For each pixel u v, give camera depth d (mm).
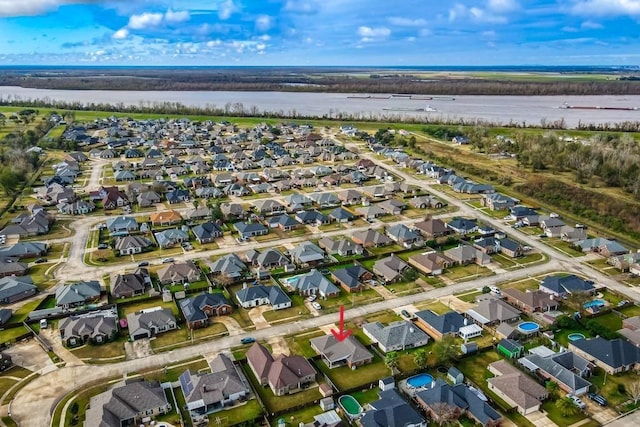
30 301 102375
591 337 91375
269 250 122250
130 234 138375
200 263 121438
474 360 84688
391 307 102000
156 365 82250
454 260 123062
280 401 73875
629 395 75562
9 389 75625
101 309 98438
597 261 124812
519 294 103062
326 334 91875
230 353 85938
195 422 68812
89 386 76562
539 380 79188
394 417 67938
